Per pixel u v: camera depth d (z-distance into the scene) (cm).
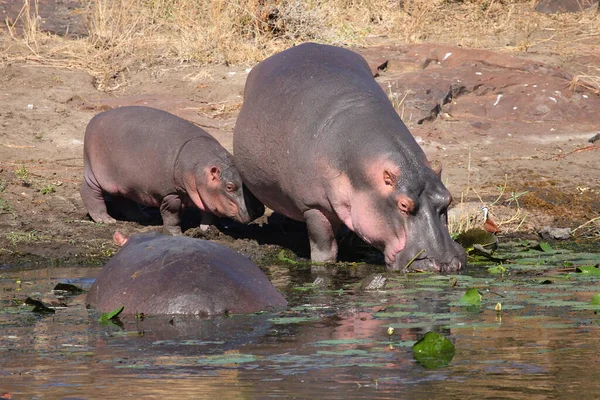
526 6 6906
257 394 1502
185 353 1809
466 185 4003
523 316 2156
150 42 5844
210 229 3497
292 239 3500
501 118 4872
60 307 2334
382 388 1532
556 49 5950
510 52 5844
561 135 4669
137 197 3650
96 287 2383
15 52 5612
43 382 1606
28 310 2300
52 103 4862
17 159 4212
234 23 5931
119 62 5575
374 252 3262
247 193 3409
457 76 5188
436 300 2378
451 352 1792
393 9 6612
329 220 3023
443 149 4456
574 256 3084
